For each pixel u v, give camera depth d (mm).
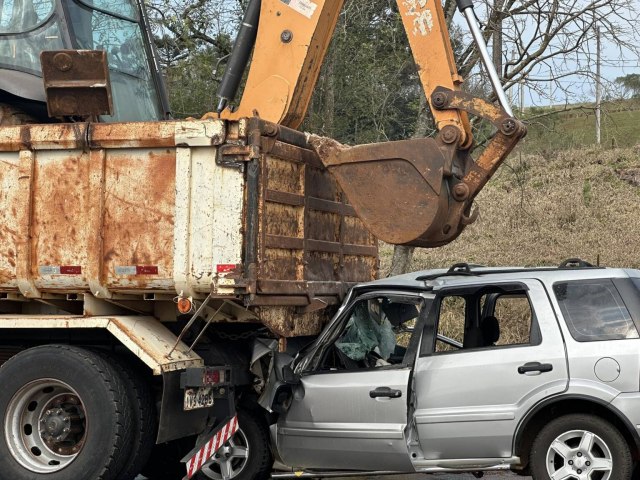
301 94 7941
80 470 6812
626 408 6199
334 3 8031
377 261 9242
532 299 6664
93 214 6992
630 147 23484
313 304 7504
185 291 6770
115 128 6930
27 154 7160
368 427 6875
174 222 6793
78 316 7133
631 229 18281
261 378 7750
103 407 6859
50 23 8328
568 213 19625
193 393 6969
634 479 6992
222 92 8180
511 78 11891
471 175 6941
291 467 7414
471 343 7312
